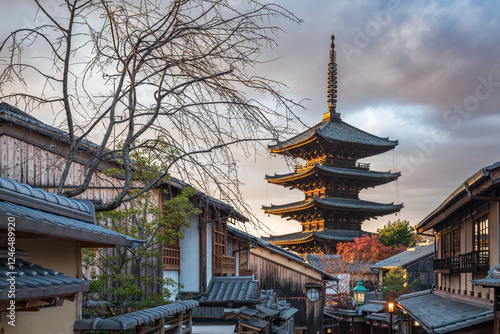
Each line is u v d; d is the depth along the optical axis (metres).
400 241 65.06
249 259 27.70
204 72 6.70
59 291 4.65
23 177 13.79
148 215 14.23
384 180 65.94
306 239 64.69
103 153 7.25
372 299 47.41
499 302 14.20
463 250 21.70
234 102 6.38
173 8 6.71
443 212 22.38
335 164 64.50
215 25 6.66
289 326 25.81
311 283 29.53
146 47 7.30
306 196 70.31
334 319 34.59
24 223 4.21
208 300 16.67
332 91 67.31
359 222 68.50
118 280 11.32
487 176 13.68
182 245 17.58
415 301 26.58
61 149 14.32
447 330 15.22
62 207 6.04
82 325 6.59
